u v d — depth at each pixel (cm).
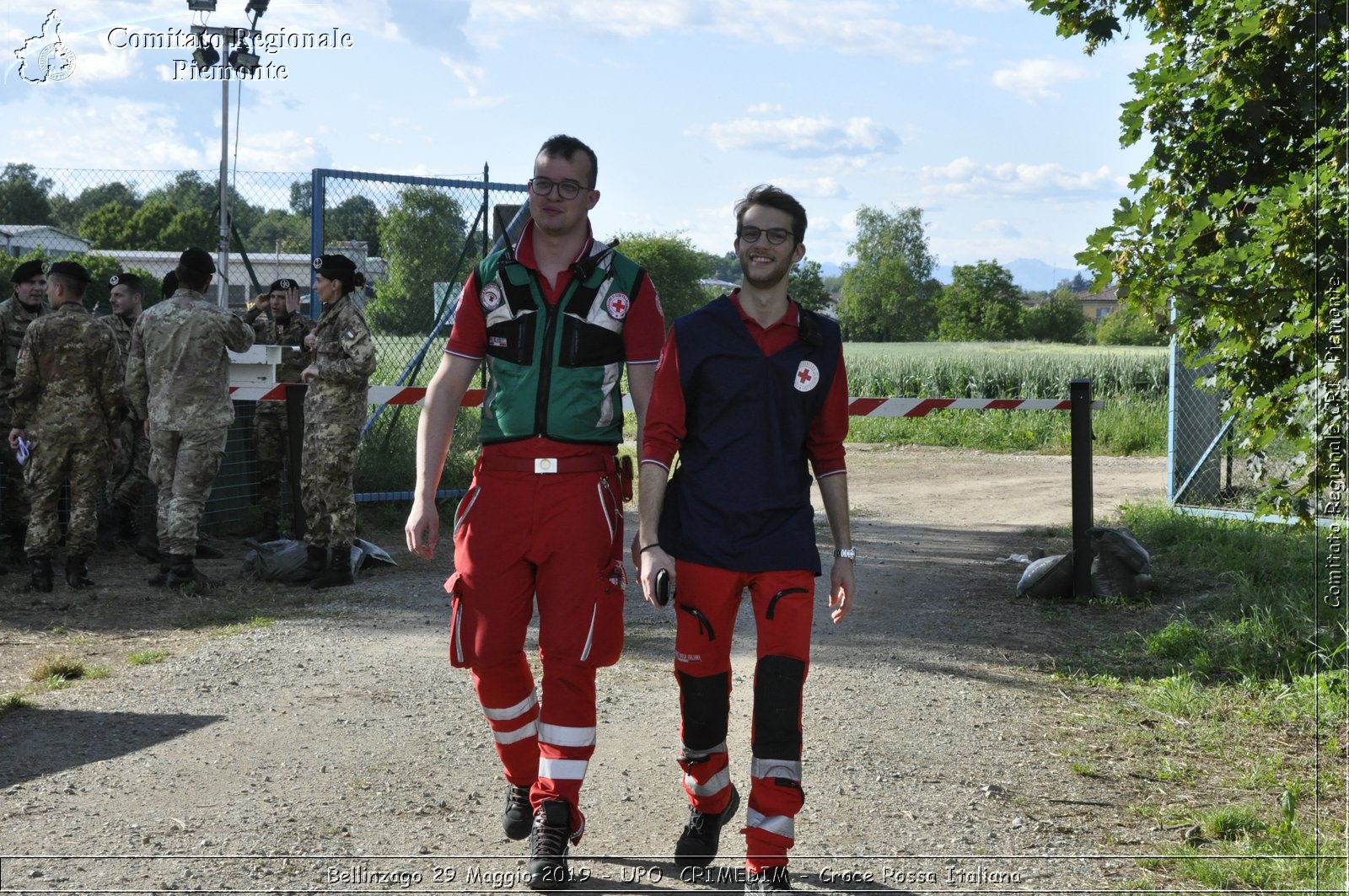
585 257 318
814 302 11012
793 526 304
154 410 714
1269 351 470
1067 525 1062
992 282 12100
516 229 1045
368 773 400
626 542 927
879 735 457
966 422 2053
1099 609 696
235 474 966
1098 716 483
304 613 665
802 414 307
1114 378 2547
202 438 721
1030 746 445
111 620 645
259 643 590
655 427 305
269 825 351
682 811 373
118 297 875
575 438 314
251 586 740
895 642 614
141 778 390
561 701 313
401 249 1039
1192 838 354
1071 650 600
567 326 313
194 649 578
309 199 1027
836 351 310
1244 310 437
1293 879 319
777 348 304
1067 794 394
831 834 356
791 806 294
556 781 312
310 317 977
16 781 385
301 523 828
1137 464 1712
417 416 1092
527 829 330
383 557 806
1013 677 548
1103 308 15138
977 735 458
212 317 721
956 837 355
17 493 803
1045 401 801
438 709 478
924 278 13212
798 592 300
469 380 322
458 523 322
